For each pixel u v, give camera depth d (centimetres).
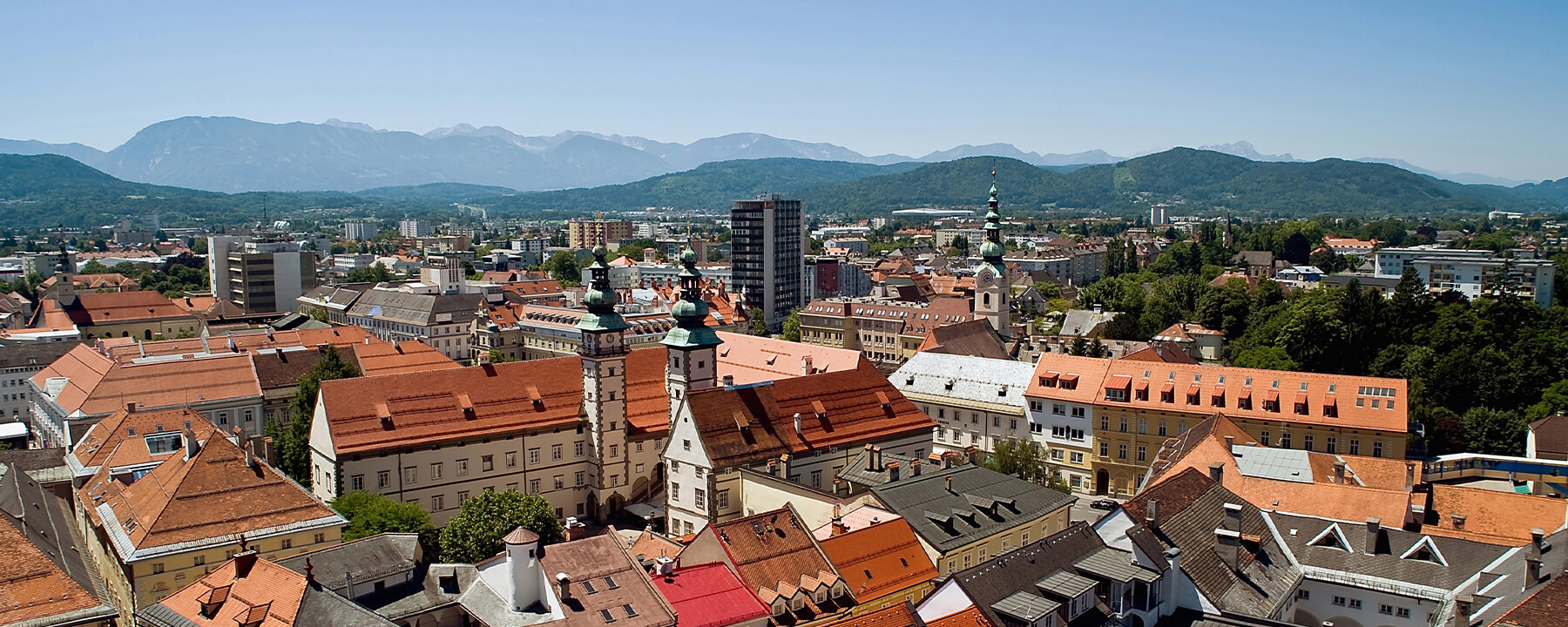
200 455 10619
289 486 10794
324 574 8169
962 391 17388
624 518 14700
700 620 8069
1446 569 8881
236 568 8212
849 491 11912
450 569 8612
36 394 19775
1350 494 9962
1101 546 8525
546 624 7606
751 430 13375
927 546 9925
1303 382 14688
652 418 15200
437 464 13388
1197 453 11312
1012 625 7188
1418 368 19350
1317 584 9275
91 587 9050
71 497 13662
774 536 9281
